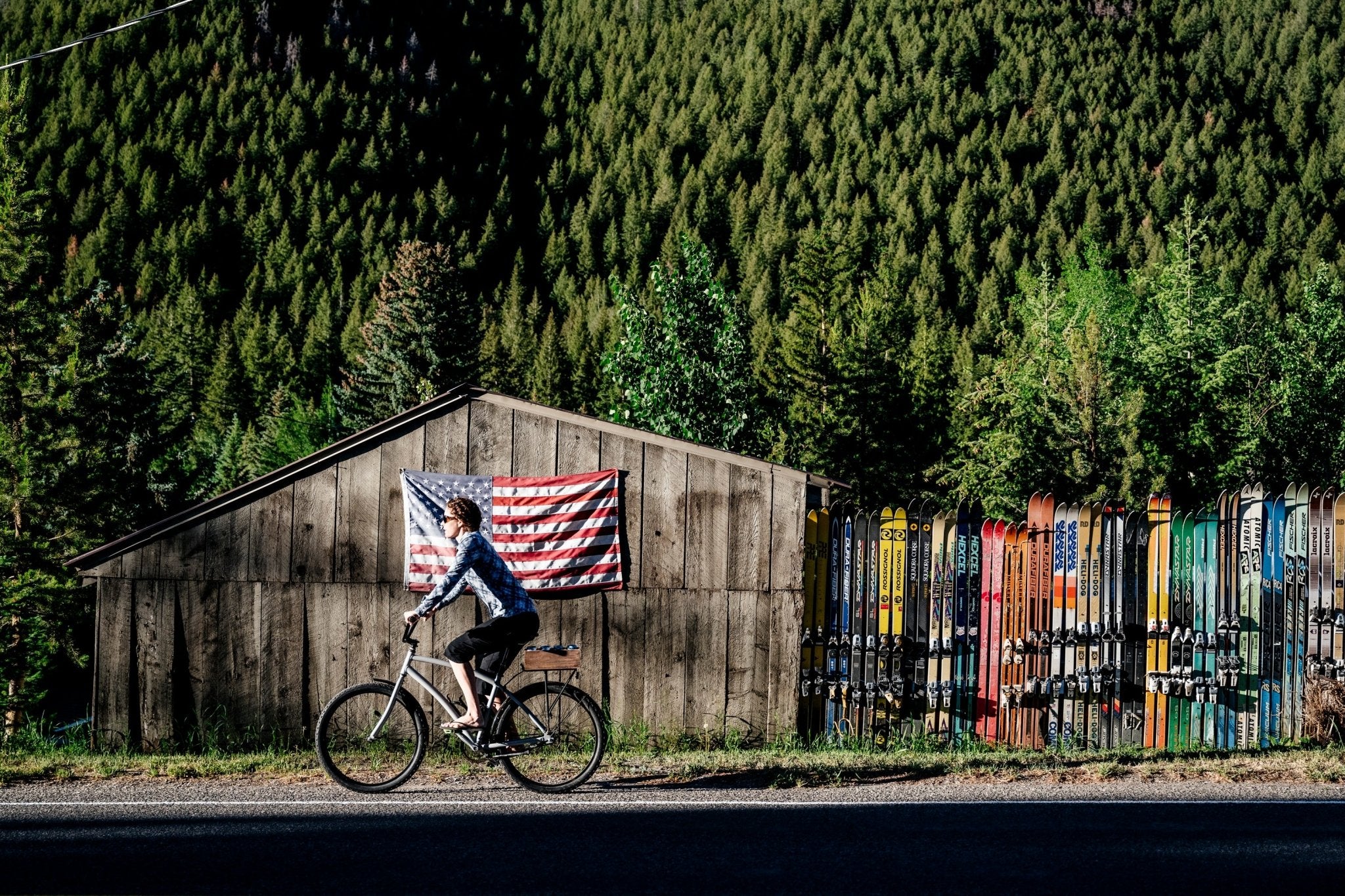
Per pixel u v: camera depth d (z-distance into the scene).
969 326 114.62
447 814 6.54
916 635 10.10
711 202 150.50
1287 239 121.25
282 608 9.77
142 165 158.25
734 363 31.45
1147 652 10.27
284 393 82.56
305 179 160.75
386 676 9.79
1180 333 33.50
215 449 63.41
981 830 6.27
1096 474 30.12
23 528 21.00
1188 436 32.47
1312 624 10.09
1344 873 5.55
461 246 149.38
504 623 7.25
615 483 9.98
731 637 9.93
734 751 9.30
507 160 186.00
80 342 24.94
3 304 22.11
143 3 188.88
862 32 196.00
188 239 139.75
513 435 10.05
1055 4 199.62
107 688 9.57
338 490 9.91
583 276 146.50
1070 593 10.32
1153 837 6.18
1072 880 5.36
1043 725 10.18
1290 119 165.50
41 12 181.00
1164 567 10.36
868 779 7.75
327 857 5.57
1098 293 44.56
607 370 31.59
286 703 9.71
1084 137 158.62
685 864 5.53
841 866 5.54
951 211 141.00
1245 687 10.18
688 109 181.00
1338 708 9.73
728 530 10.00
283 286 126.75
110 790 7.15
